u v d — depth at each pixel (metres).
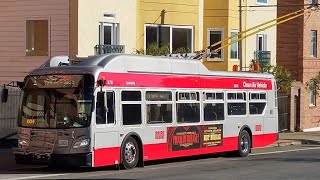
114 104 19.92
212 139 24.38
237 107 25.98
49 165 19.95
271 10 41.00
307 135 39.94
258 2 39.91
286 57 46.03
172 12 34.91
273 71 37.84
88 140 18.97
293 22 45.66
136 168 21.03
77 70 19.36
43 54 31.95
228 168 21.30
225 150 25.11
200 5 36.44
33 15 32.12
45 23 31.92
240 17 34.25
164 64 22.20
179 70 22.91
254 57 39.47
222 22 37.03
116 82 20.03
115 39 32.47
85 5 31.14
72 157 18.98
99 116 19.36
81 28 31.00
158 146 21.70
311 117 45.62
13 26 32.62
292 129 43.19
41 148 19.34
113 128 19.83
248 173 19.64
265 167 21.59
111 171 20.08
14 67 32.69
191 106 23.36
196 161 24.20
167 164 22.88
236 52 37.84
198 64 23.92
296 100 43.97
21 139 19.75
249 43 39.22
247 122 26.53
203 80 24.05
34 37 32.25
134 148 20.78
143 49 32.31
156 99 21.72
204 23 37.09
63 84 19.41
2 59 32.94
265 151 29.77
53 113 19.36
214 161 24.17
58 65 20.31
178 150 22.59
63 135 19.11
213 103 24.55
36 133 19.44
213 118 24.50
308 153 28.41
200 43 36.41
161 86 21.95
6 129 26.53
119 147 20.12
